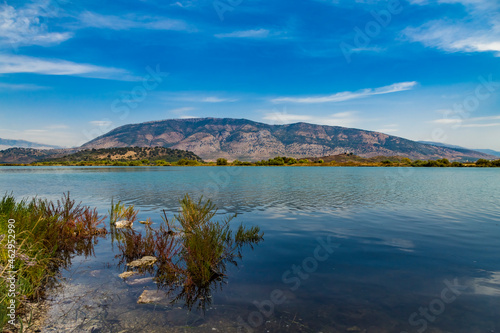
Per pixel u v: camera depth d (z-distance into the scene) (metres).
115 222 14.54
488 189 33.16
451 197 25.56
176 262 8.62
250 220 15.30
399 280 7.24
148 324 5.16
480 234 12.23
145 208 19.02
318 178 55.88
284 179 52.75
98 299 6.20
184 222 11.66
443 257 9.12
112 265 8.54
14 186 35.94
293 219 15.55
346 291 6.61
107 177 59.12
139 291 6.66
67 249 10.24
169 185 38.53
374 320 5.32
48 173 80.25
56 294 6.44
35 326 5.04
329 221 15.05
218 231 10.30
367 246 10.41
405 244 10.68
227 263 8.59
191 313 5.59
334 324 5.18
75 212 13.07
